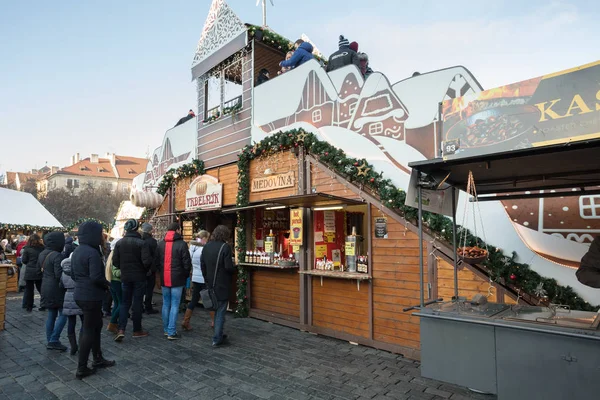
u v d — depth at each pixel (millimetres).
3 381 4473
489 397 3957
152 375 4625
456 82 5125
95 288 4609
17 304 9930
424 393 4074
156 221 11617
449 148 3338
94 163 72000
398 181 5617
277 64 10312
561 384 2852
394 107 5730
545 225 4367
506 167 3557
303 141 6773
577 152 2947
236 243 8164
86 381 4457
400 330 5426
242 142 8516
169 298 6418
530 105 2902
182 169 10281
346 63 6980
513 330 3102
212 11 9695
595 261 3479
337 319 6285
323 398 3959
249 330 6816
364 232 7555
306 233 6883
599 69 2604
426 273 5172
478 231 4828
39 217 16453
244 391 4145
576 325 2947
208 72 9859
